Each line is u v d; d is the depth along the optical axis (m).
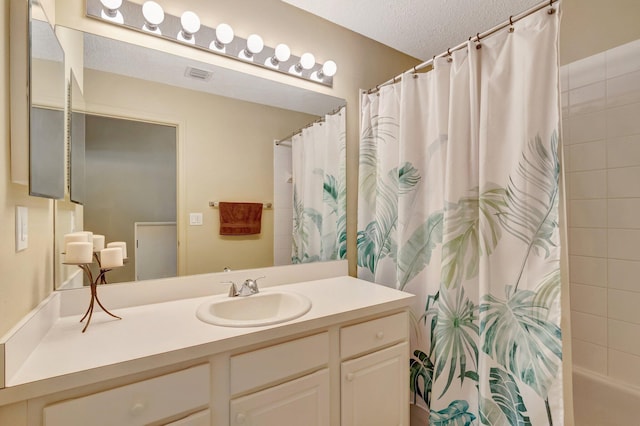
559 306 1.09
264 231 1.66
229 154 1.55
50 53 0.95
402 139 1.64
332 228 1.91
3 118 0.73
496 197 1.26
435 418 1.44
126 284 1.25
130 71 1.30
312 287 1.59
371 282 1.85
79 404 0.75
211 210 1.50
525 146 1.17
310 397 1.11
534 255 1.16
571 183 1.89
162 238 1.37
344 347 1.20
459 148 1.38
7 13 0.77
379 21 1.84
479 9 1.72
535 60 1.14
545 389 1.11
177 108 1.41
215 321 1.05
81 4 1.20
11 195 0.76
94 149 1.22
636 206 1.65
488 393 1.25
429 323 1.61
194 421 0.89
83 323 1.06
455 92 1.39
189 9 1.43
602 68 1.75
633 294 1.66
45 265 1.01
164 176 1.38
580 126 1.85
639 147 1.63
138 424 0.81
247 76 1.60
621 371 1.70
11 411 0.69
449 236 1.40
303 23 1.78
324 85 1.87
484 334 1.27
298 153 1.77
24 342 0.77
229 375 0.96
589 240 1.82
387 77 2.17
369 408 1.27
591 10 1.75
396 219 1.76
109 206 1.25
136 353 0.83
